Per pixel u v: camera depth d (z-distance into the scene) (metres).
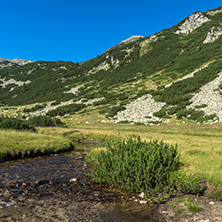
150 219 5.51
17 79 133.88
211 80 55.41
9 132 19.55
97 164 10.04
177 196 7.07
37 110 74.12
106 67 116.75
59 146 18.38
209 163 9.59
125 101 62.88
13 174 9.77
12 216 5.41
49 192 7.45
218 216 5.53
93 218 5.48
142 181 7.61
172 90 59.75
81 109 66.69
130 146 9.53
